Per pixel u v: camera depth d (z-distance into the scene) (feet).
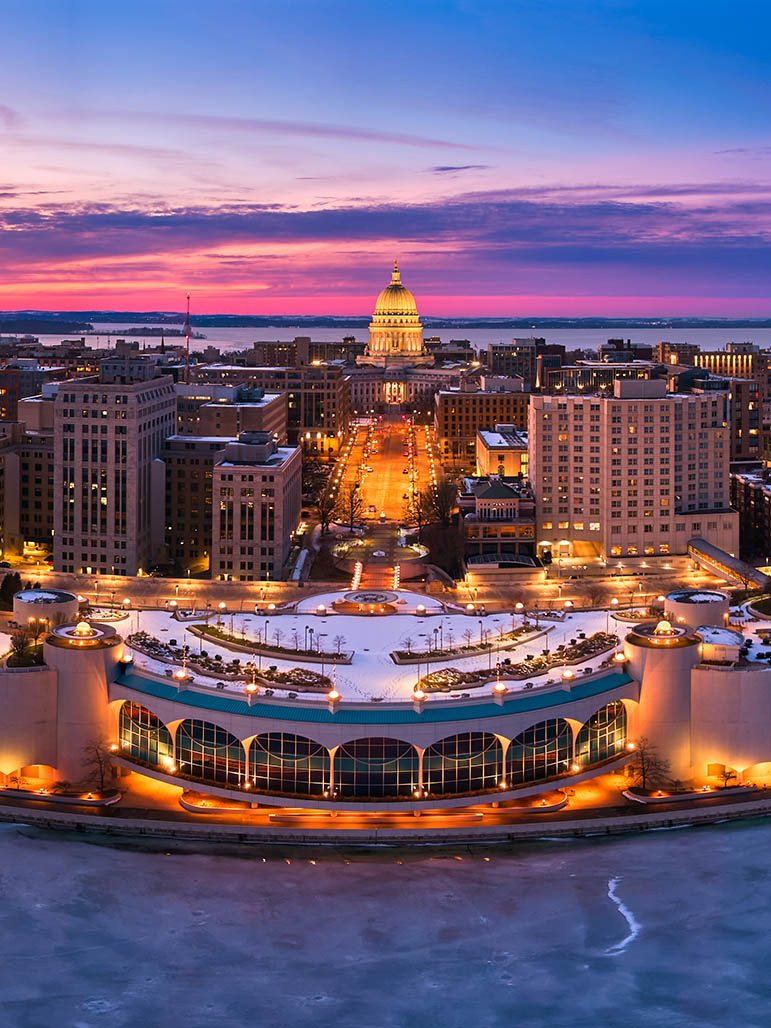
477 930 655.35
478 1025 586.86
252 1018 589.73
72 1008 593.83
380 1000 602.85
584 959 634.84
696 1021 590.14
